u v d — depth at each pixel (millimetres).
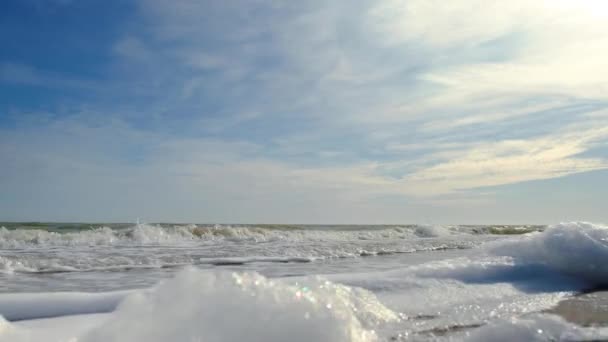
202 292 1946
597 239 4840
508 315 3123
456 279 4078
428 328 2727
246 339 1819
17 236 10820
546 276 4434
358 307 2744
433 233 18203
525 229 23219
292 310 1949
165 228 12938
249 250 9258
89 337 1873
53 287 4914
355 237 15875
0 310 3287
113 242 11359
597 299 3766
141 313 1908
